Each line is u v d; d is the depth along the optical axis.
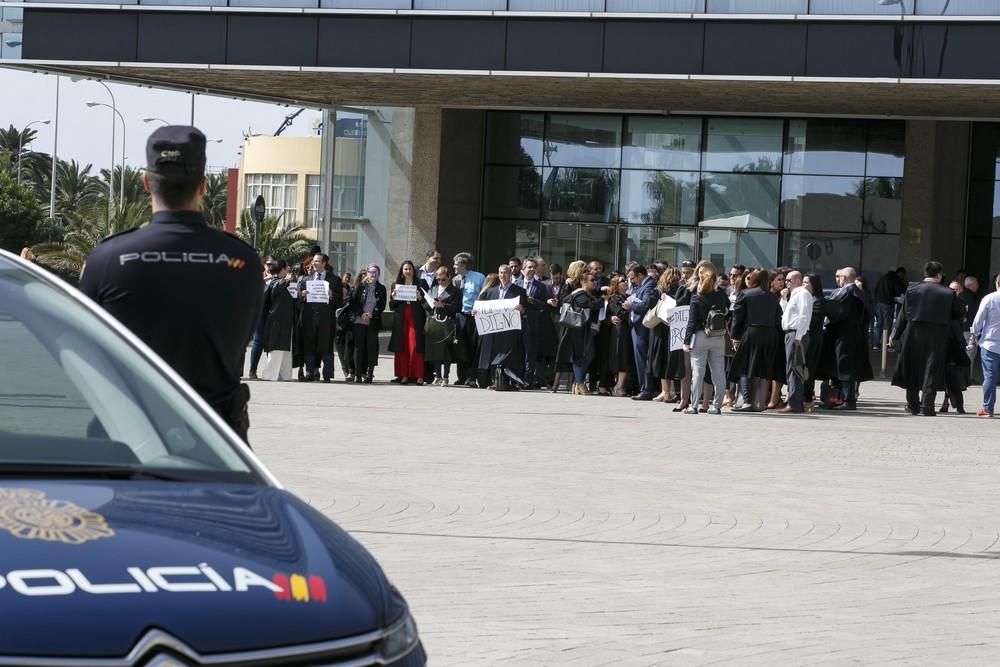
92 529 2.82
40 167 111.44
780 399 19.95
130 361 3.78
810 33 24.00
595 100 29.14
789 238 31.11
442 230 32.00
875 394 23.97
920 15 23.50
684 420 17.70
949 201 30.88
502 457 13.14
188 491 3.19
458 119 32.09
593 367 21.91
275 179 81.50
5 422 3.46
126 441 3.48
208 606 2.65
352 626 2.79
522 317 22.00
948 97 25.72
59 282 4.01
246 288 4.68
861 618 7.00
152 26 25.75
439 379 22.98
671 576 7.91
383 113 31.98
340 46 25.39
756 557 8.59
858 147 30.77
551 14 24.78
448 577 7.62
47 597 2.55
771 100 27.73
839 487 11.90
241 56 25.61
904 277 28.72
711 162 31.39
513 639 6.30
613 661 5.99
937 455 14.65
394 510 9.77
